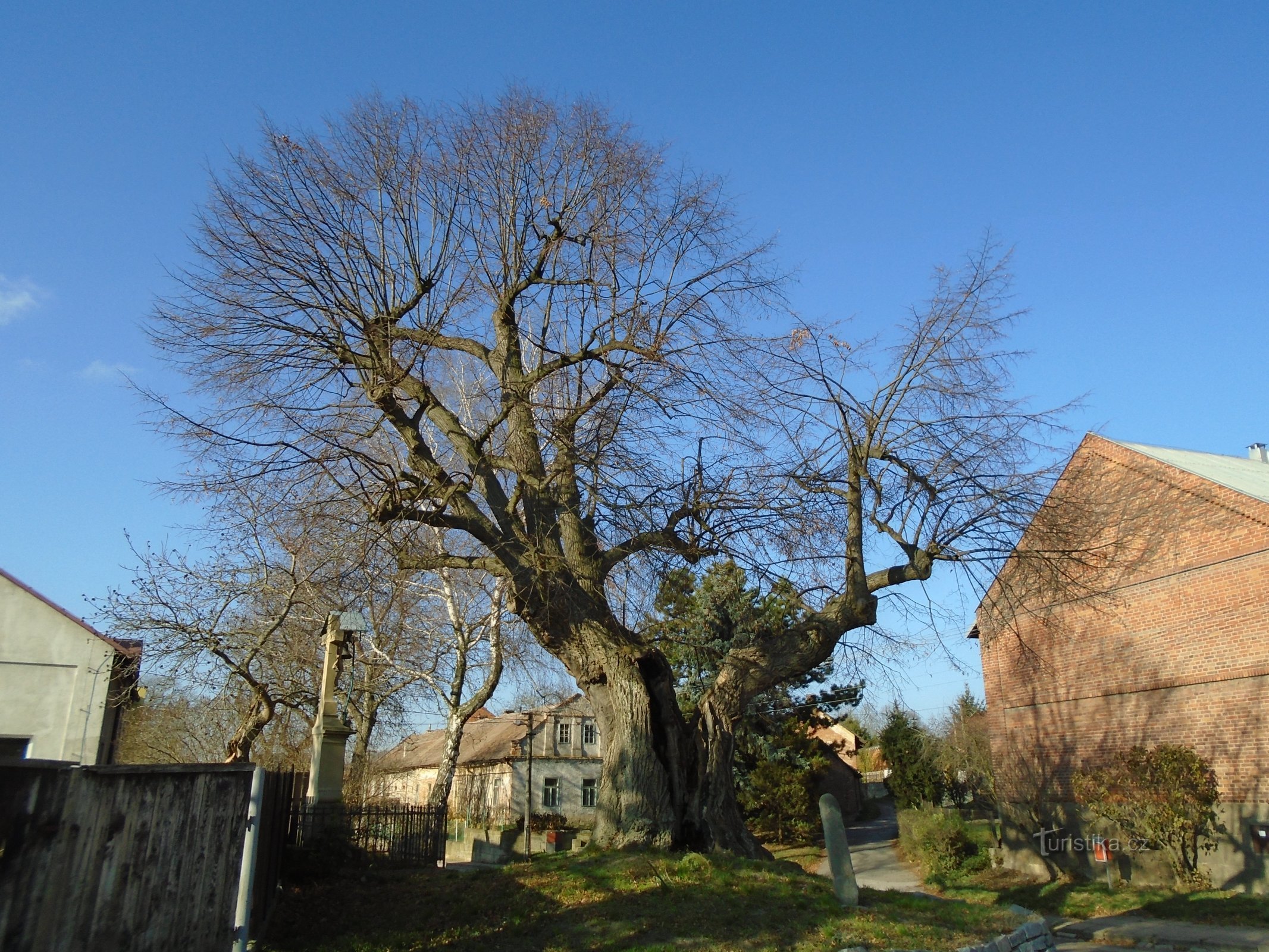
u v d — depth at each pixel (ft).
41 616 56.13
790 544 43.91
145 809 21.63
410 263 47.75
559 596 43.86
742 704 48.73
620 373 42.55
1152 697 73.77
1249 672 66.18
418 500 42.80
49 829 18.74
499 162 49.42
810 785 123.95
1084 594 59.21
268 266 43.16
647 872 38.93
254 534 53.67
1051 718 83.82
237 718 89.92
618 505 41.04
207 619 69.00
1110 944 53.11
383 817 54.08
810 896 37.17
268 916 33.86
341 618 60.80
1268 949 47.70
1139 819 68.90
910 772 133.80
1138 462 78.02
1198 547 71.26
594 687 46.44
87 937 19.56
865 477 48.73
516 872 40.96
